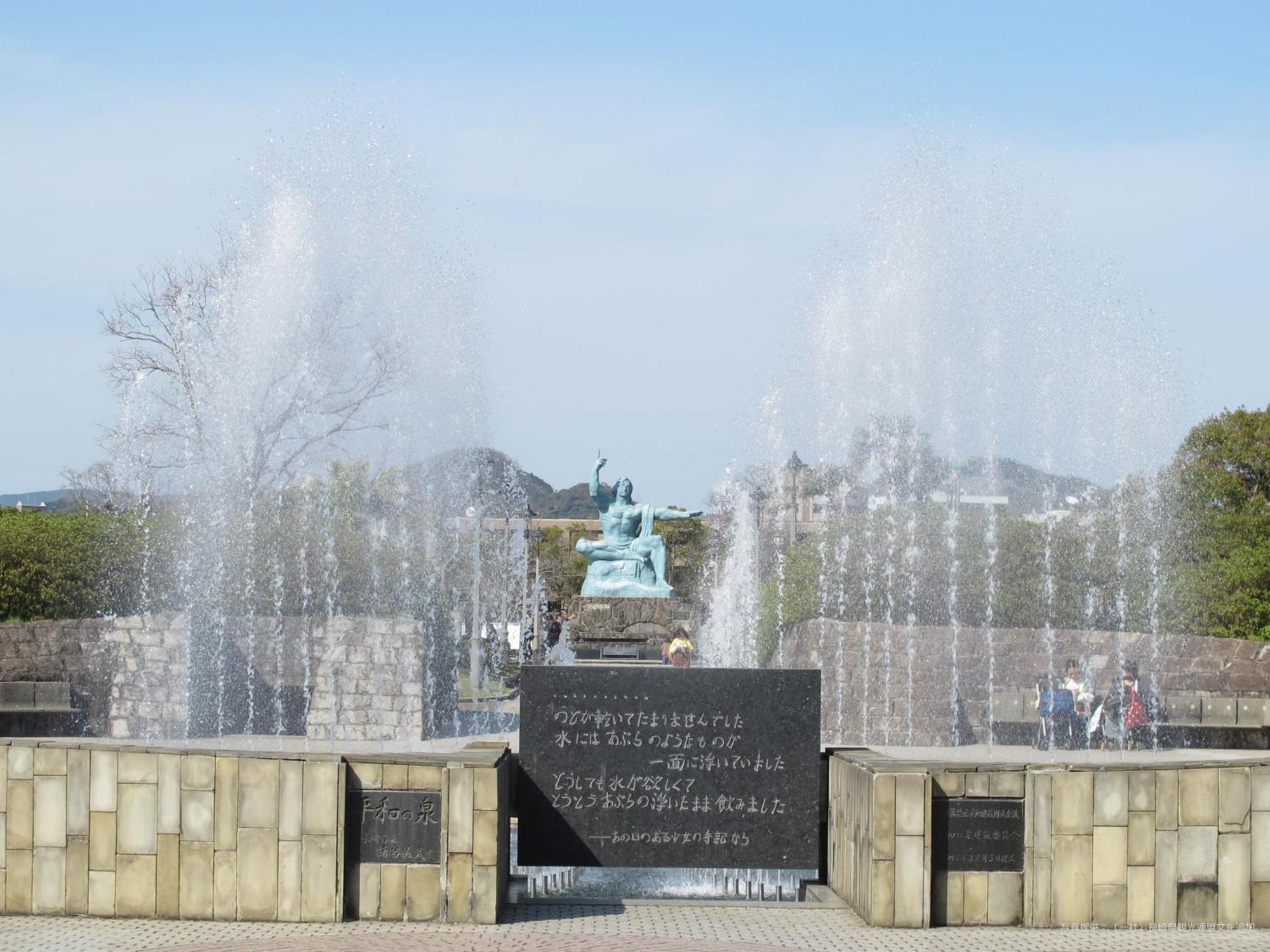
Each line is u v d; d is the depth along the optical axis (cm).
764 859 1373
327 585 3553
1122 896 1260
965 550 3762
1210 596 3812
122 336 4509
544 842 1370
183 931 1202
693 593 6253
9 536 3438
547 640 5972
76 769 1259
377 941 1162
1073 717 2728
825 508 3962
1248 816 1268
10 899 1256
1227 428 4691
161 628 2756
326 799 1241
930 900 1251
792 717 1384
